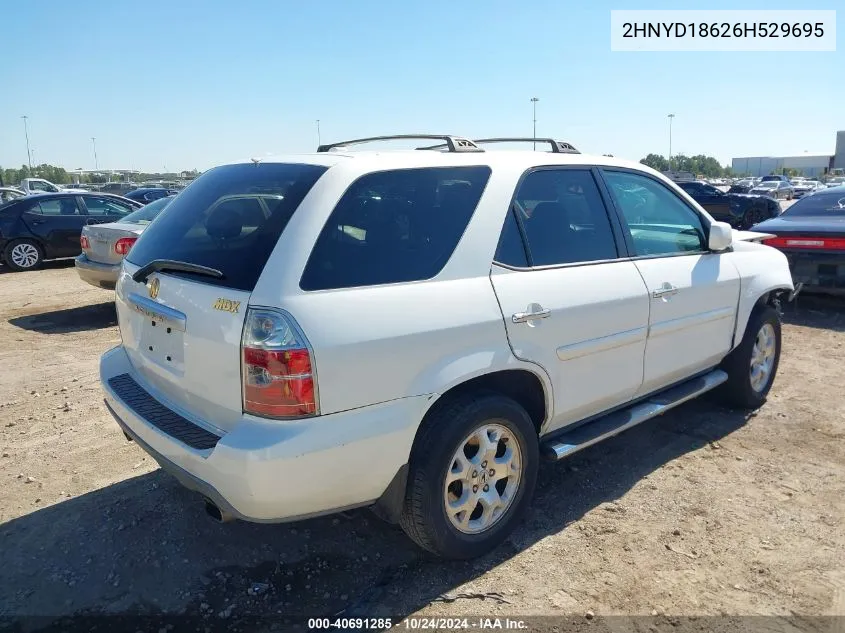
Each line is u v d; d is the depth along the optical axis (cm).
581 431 365
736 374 483
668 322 398
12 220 1276
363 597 291
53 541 331
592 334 348
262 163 324
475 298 297
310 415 253
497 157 338
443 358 284
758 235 547
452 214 305
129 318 334
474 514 319
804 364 622
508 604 286
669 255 413
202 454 261
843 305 868
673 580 302
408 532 301
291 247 261
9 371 609
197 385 277
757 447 441
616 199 386
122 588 297
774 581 301
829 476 400
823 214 856
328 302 258
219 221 298
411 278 283
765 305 496
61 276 1218
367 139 376
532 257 330
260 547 327
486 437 308
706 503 369
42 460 420
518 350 311
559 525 348
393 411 271
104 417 492
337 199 275
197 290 276
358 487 271
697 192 2183
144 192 2638
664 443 448
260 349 249
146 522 348
